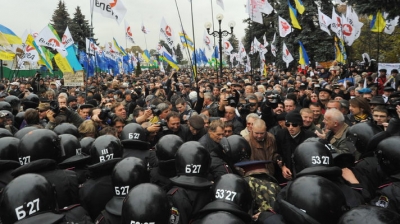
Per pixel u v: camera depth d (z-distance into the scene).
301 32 32.06
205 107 9.05
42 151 3.39
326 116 5.30
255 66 38.25
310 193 2.41
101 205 3.45
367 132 4.07
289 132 5.43
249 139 5.37
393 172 3.13
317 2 32.09
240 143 4.00
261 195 3.53
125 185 3.01
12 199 2.41
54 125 6.94
